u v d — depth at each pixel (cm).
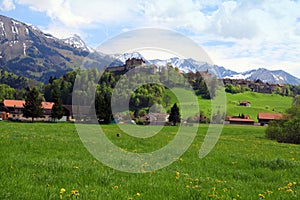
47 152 1583
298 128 4338
